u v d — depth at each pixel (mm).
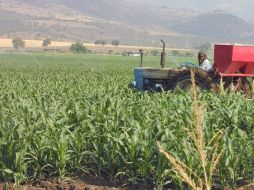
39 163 9523
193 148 8641
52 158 9531
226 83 16469
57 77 31328
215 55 16609
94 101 13539
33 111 11117
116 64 76312
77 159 9523
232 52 16078
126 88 17391
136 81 18016
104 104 12125
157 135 9078
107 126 9828
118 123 10180
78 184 9008
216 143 4648
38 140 9492
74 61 93938
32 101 14180
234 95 14672
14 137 9477
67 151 9336
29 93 18750
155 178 8750
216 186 8992
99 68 55969
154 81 17797
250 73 16562
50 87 22000
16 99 15492
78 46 176750
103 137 9648
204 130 9625
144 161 8859
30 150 9422
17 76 33438
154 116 11023
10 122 10070
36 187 8984
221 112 11602
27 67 59250
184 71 16156
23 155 9094
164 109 11406
